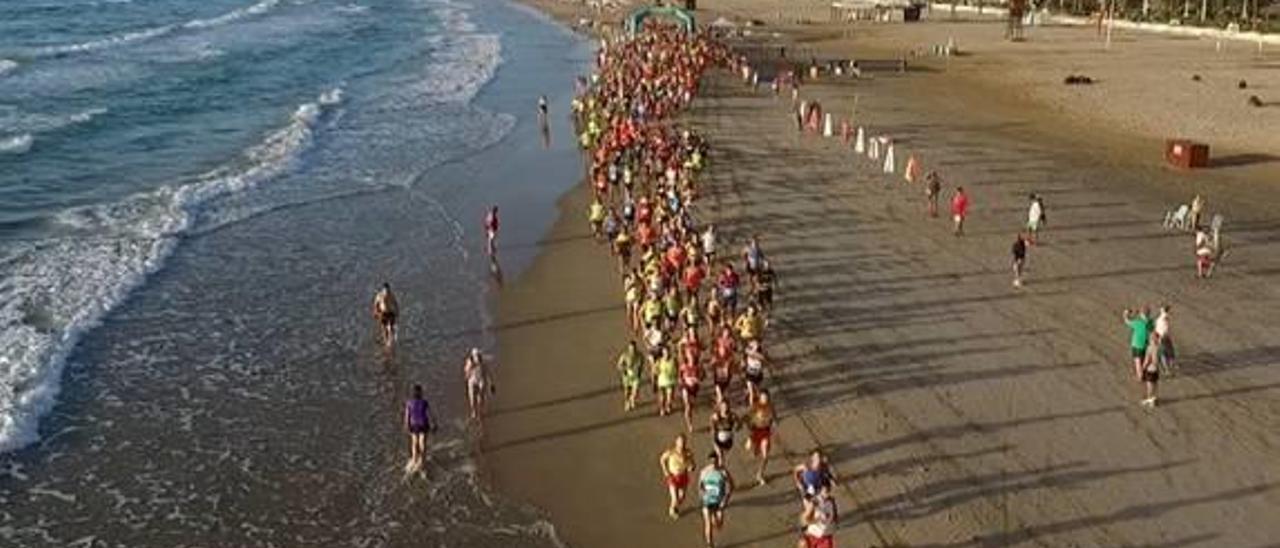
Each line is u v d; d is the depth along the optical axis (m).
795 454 19.22
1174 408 20.52
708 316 23.84
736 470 18.89
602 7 117.38
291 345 25.22
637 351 22.36
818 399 21.20
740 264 28.67
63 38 79.06
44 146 45.00
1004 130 48.28
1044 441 19.36
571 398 22.25
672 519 17.75
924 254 29.69
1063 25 100.62
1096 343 23.58
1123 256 29.56
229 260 31.11
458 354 24.64
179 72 64.62
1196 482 17.98
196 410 22.06
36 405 21.98
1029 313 25.38
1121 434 19.58
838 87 61.41
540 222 34.78
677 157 38.41
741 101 55.25
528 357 24.39
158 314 27.06
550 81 64.69
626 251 29.72
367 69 68.19
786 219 32.94
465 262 30.94
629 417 21.31
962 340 23.83
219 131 49.06
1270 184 38.41
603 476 19.19
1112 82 63.56
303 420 21.59
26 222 34.47
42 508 18.52
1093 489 17.84
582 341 25.27
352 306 27.62
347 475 19.47
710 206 34.28
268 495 18.86
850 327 24.62
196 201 36.91
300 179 40.09
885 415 20.47
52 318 26.48
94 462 20.03
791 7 122.94
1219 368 22.17
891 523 17.06
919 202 34.97
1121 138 46.81
